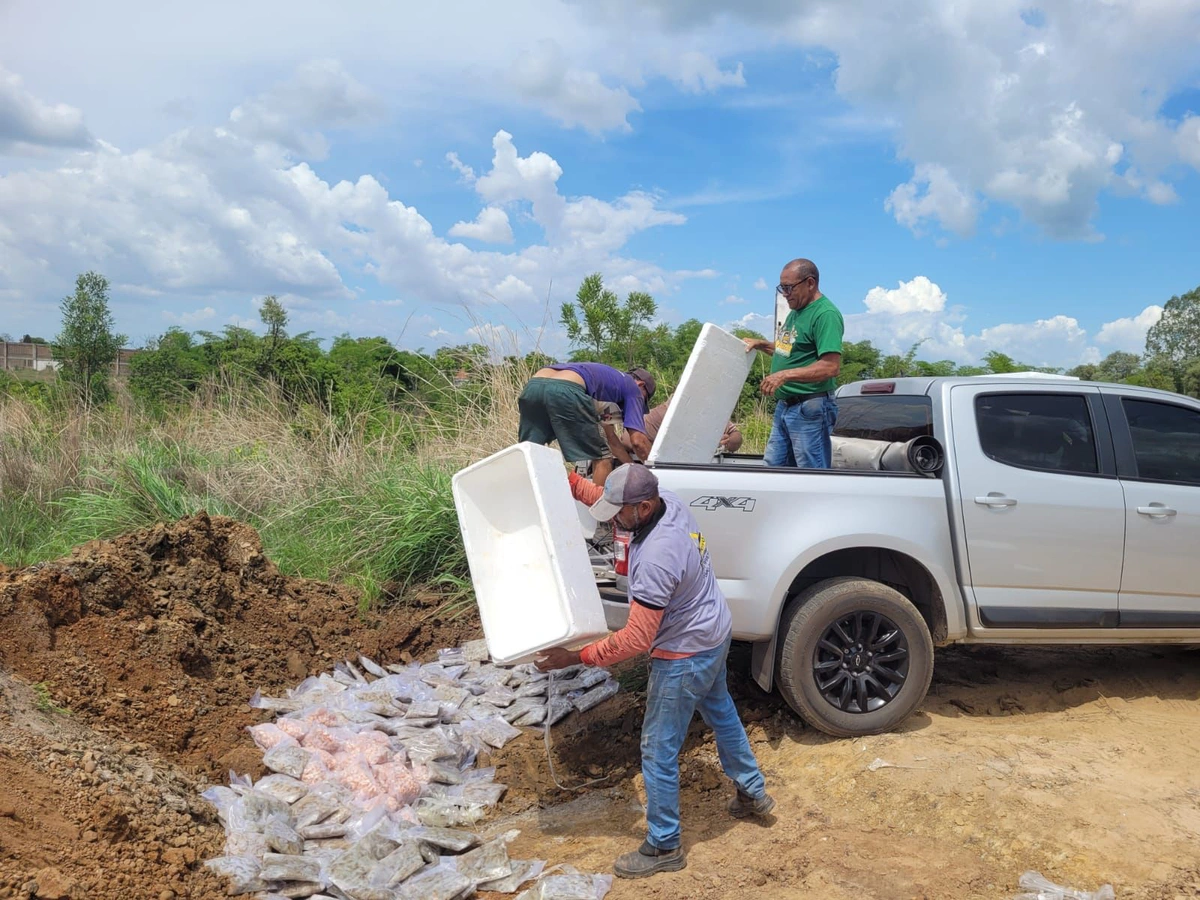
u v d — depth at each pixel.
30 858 3.06
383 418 9.23
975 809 3.93
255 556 6.27
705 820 4.24
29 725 3.84
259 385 10.70
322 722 4.98
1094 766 4.28
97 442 9.90
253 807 4.03
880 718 4.66
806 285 5.46
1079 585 4.91
